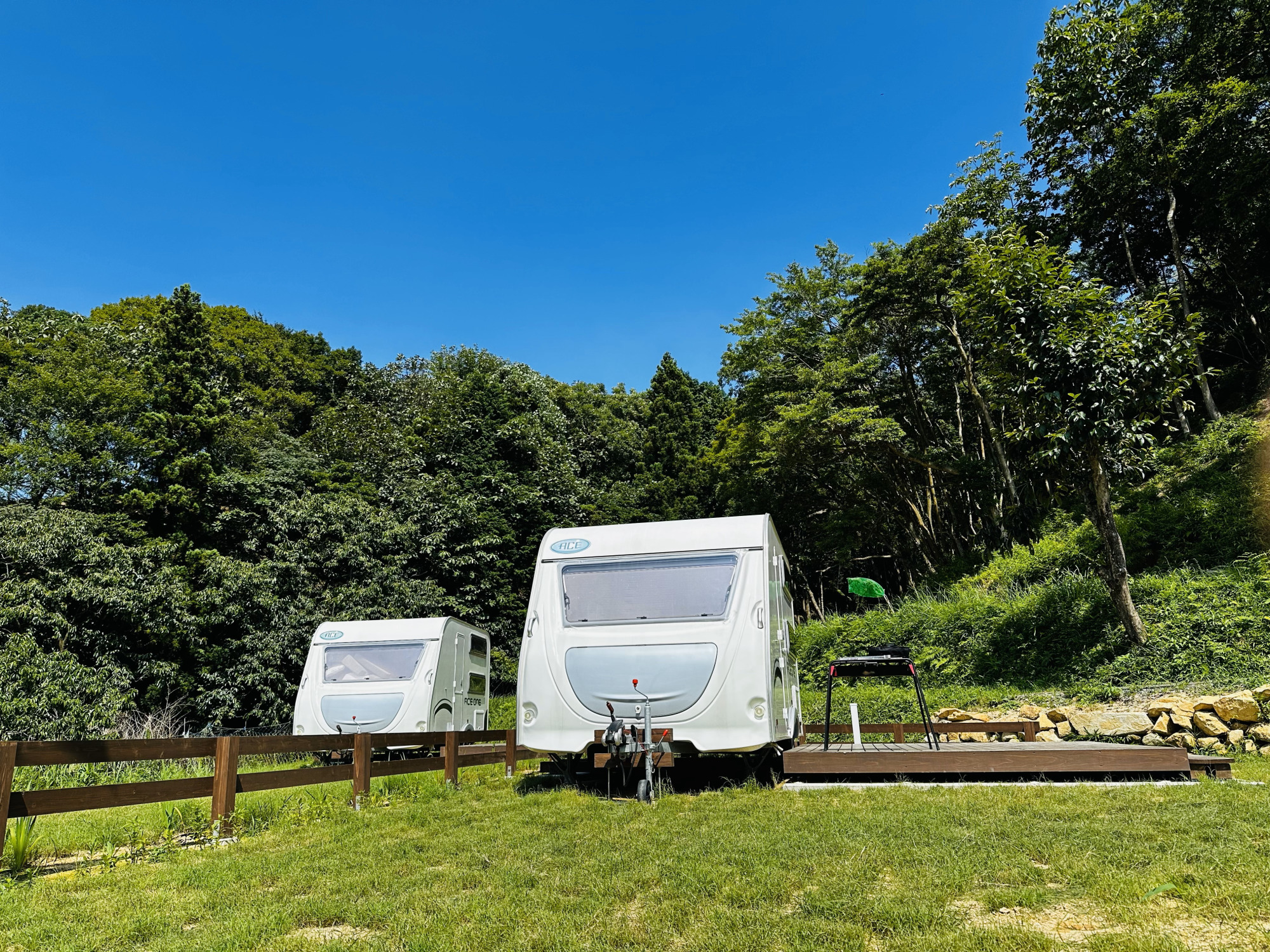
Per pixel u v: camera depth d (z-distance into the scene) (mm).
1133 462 13062
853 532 27750
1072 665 13508
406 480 29859
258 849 5492
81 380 23297
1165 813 4910
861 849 4379
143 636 19984
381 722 12812
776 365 26484
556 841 5246
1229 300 23562
